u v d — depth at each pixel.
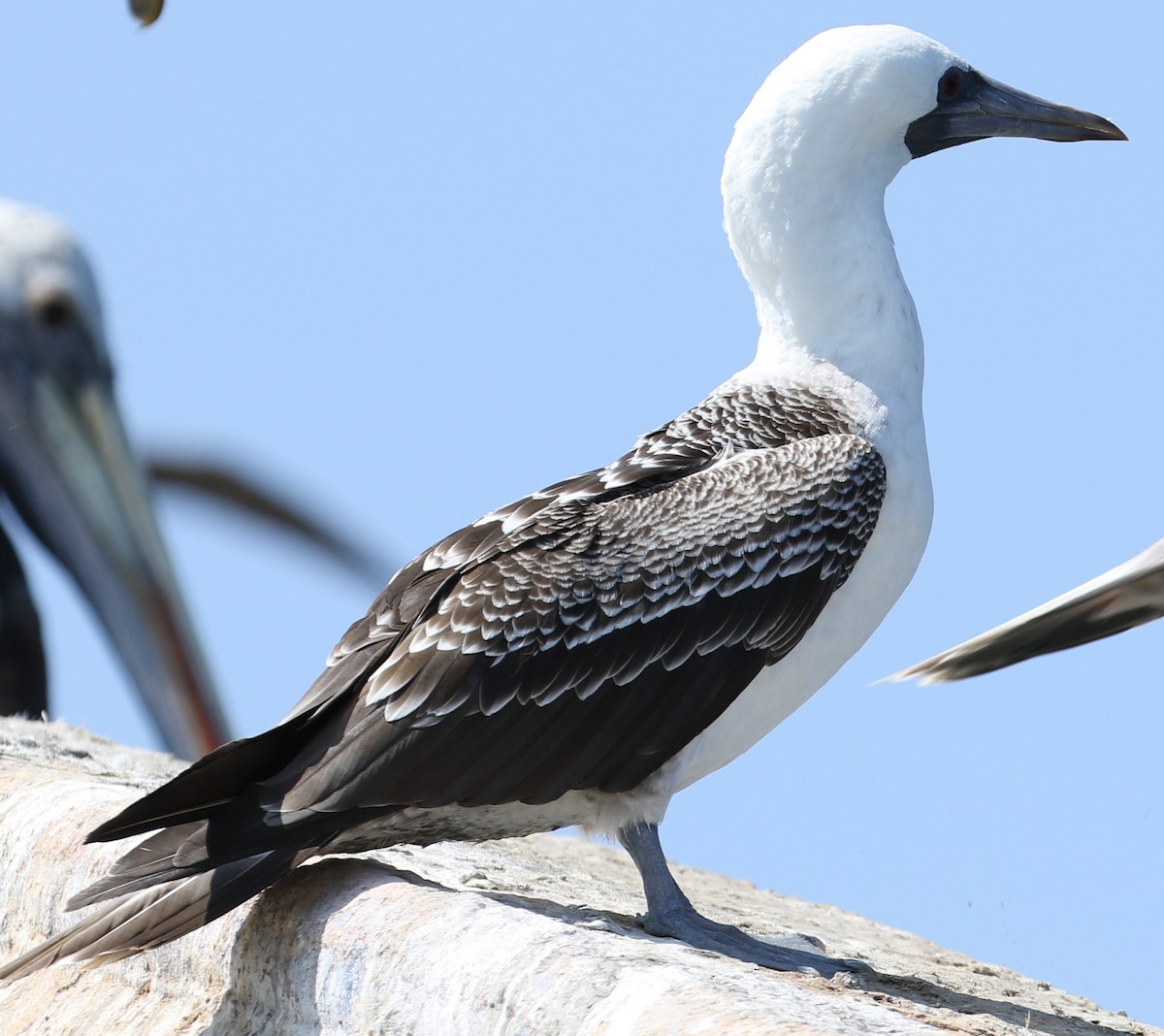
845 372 12.86
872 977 11.72
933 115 13.88
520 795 11.29
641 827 11.87
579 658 11.39
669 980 9.05
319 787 10.83
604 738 11.47
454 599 11.33
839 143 13.20
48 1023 11.97
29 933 12.41
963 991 12.70
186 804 10.71
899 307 13.01
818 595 12.00
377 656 11.39
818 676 12.39
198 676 25.16
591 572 11.51
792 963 11.55
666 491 11.97
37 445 24.91
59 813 12.77
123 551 25.08
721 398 12.85
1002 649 9.44
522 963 9.55
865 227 13.18
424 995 9.88
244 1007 11.02
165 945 11.44
